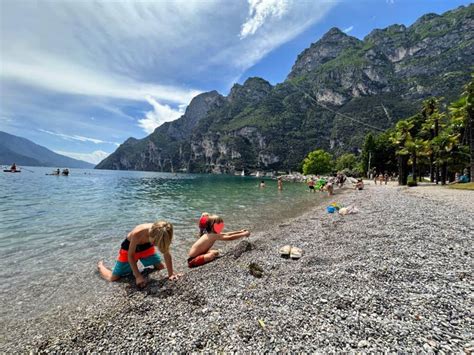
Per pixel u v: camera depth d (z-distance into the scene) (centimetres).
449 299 383
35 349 354
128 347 332
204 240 693
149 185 4600
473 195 2025
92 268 671
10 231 1023
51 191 2736
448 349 276
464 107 2925
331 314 368
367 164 7888
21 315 460
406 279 466
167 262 552
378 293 418
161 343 333
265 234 1016
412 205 1473
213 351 309
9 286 570
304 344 307
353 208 1369
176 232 1074
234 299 439
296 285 476
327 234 913
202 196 2653
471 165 2919
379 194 2458
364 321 343
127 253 582
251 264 580
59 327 418
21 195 2239
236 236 748
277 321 359
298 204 2041
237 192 3253
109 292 534
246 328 347
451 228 843
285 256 677
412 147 3656
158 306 438
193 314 400
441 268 507
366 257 605
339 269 534
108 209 1642
